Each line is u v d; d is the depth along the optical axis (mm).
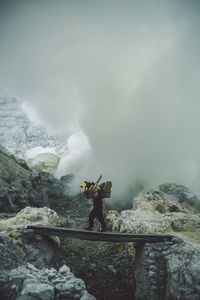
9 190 14578
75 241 11484
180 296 5086
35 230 6836
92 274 8969
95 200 6113
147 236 6562
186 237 7559
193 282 5094
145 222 9102
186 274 5344
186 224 9188
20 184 15969
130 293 8070
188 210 13328
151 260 6355
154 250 6480
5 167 16188
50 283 4617
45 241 7266
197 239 7363
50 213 10164
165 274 6211
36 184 17922
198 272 5152
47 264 6938
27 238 6688
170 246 6539
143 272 6535
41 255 6742
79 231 6301
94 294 7895
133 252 9312
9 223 8297
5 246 5590
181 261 5781
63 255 9891
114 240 6371
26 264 5734
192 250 5922
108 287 8320
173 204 13352
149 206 12773
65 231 6535
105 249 10773
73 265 9328
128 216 10703
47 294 4074
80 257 10094
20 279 4414
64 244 10938
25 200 15547
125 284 8500
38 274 5012
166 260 6258
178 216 9969
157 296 6039
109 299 7707
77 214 17328
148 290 6199
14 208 14164
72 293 4383
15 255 5695
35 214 9352
